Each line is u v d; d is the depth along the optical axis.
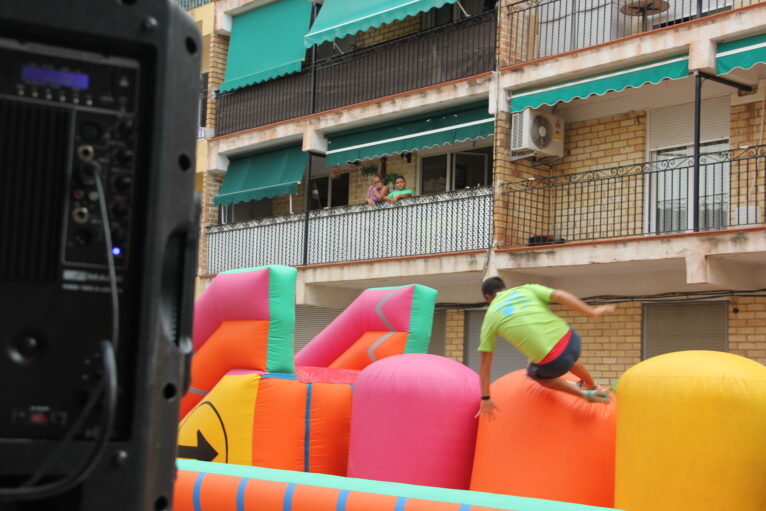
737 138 20.69
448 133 25.02
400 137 26.19
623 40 20.94
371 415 10.99
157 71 3.50
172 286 3.73
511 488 9.80
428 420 10.63
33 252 3.33
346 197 30.12
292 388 12.85
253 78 30.81
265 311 13.15
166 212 3.52
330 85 28.61
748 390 8.38
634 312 22.30
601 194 21.50
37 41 3.38
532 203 23.92
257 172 30.73
